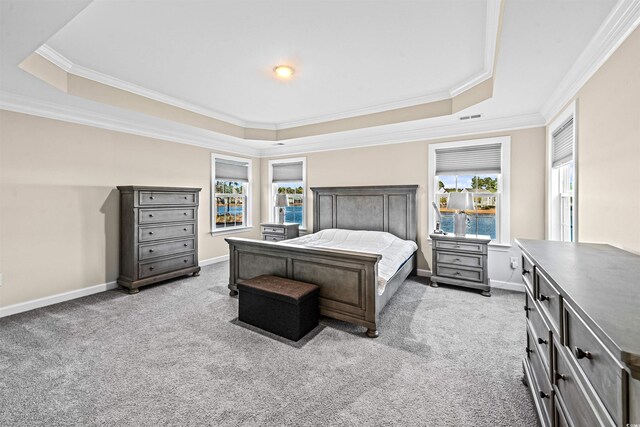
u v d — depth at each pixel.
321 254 2.68
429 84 3.31
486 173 3.89
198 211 4.82
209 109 4.25
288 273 2.97
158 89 3.48
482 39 2.37
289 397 1.72
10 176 2.96
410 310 3.05
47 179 3.21
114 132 3.82
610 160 1.80
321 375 1.93
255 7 1.99
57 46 2.50
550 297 1.15
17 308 2.98
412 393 1.76
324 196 5.16
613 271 1.10
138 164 4.09
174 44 2.46
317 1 1.93
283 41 2.41
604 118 1.88
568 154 2.72
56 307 3.13
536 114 3.48
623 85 1.64
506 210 3.74
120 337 2.45
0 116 2.88
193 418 1.56
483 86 3.02
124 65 2.85
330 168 5.21
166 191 3.98
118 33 2.29
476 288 3.61
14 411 1.60
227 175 5.48
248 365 2.05
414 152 4.41
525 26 1.70
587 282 0.96
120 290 3.72
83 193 3.51
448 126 4.07
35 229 3.13
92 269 3.60
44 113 3.16
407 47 2.50
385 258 3.30
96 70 2.96
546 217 3.46
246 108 4.21
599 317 0.68
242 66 2.87
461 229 3.84
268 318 2.56
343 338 2.44
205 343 2.36
